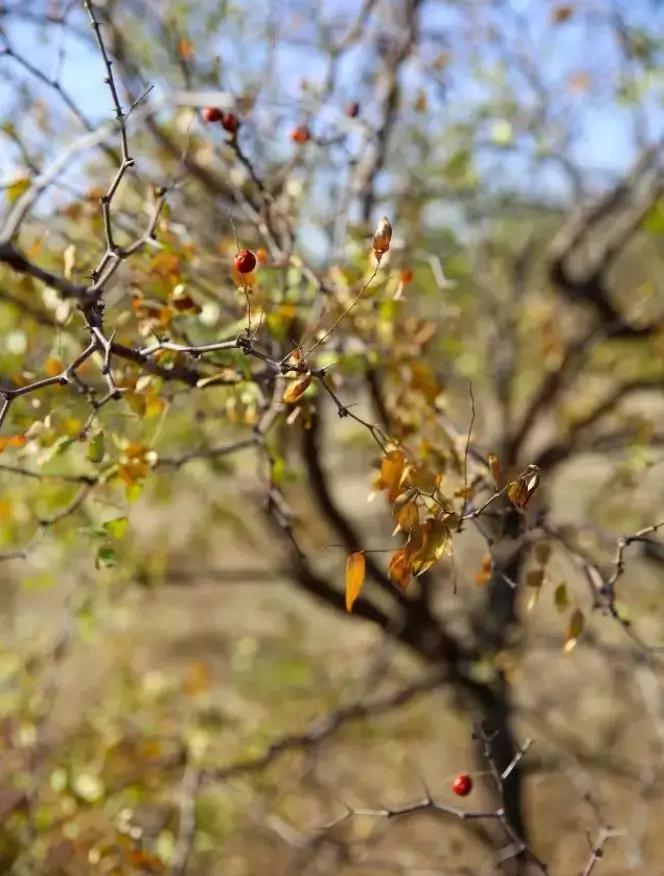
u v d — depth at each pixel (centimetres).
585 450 112
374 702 118
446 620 121
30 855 85
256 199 82
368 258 69
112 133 76
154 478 103
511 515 77
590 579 66
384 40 101
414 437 74
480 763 114
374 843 113
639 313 118
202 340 74
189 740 101
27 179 67
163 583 111
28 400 69
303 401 68
